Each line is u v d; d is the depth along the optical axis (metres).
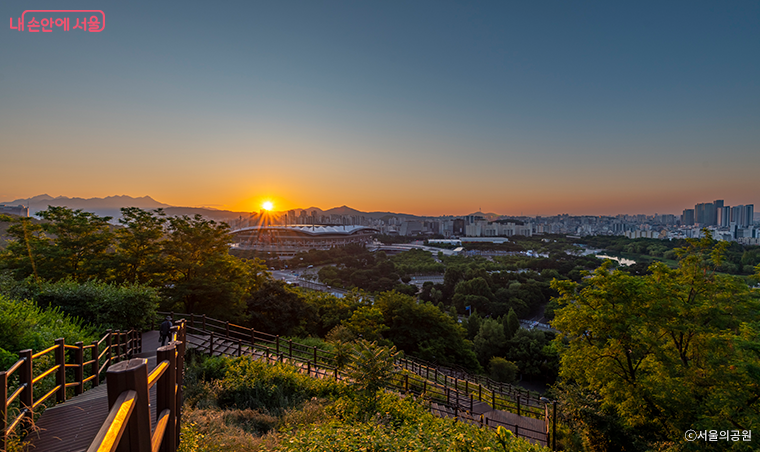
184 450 4.88
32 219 21.75
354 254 171.00
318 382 12.34
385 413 9.88
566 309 18.33
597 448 16.11
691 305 15.45
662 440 15.04
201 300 25.03
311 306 32.25
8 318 8.10
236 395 10.30
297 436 6.27
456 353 36.84
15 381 6.44
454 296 83.94
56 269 20.67
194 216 26.36
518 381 45.78
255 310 27.75
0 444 3.45
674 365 14.79
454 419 10.22
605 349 17.03
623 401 16.12
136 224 23.77
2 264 19.78
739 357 14.19
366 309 32.06
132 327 13.86
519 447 7.16
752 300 15.18
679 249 17.80
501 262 158.50
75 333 10.09
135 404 2.24
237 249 186.12
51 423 4.64
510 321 53.62
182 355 4.65
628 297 15.88
